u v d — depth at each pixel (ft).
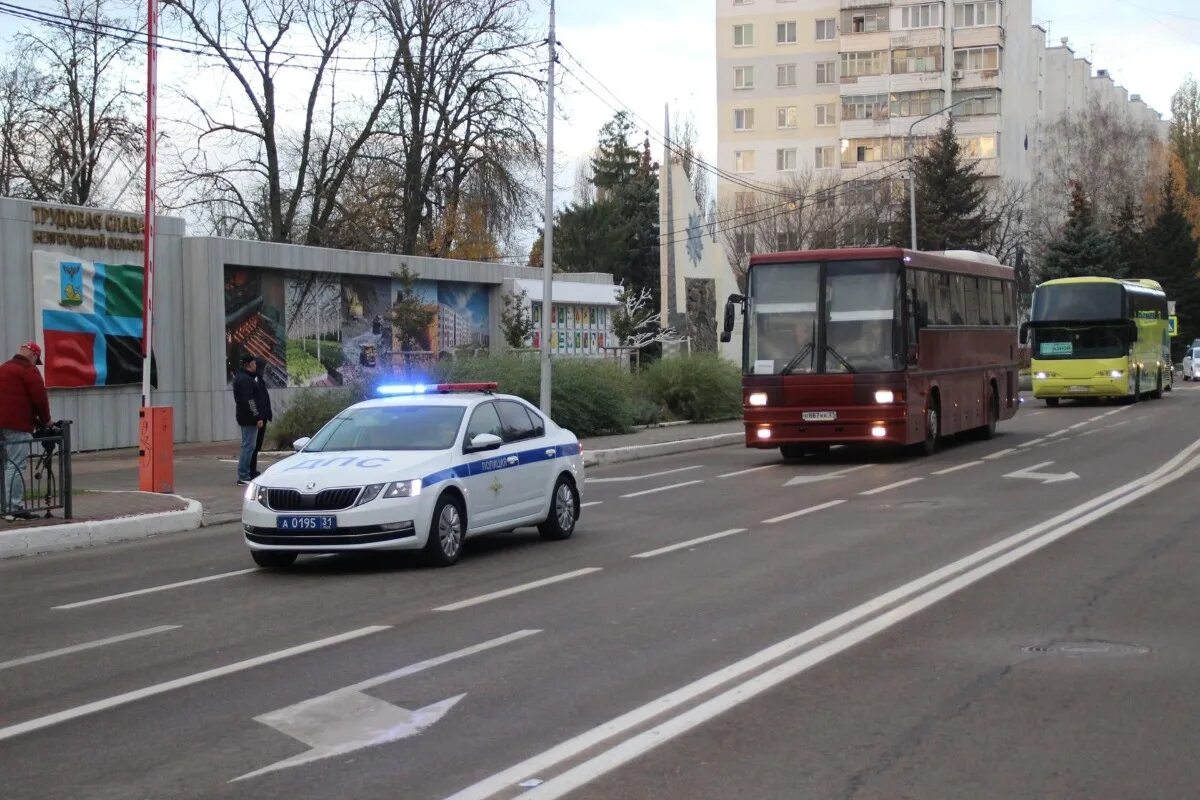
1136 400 145.18
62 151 135.44
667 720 22.80
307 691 25.81
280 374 105.50
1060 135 280.31
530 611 34.01
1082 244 231.50
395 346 118.01
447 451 43.68
